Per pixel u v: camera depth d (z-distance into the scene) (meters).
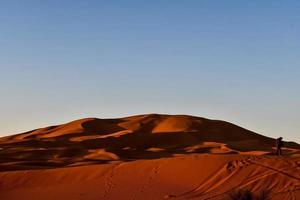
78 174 35.84
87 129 108.56
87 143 88.62
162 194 29.67
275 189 27.17
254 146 87.25
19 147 84.81
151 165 34.09
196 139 96.75
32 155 72.81
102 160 64.06
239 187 28.14
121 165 35.44
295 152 72.38
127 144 89.69
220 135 103.75
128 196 30.39
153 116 117.31
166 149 82.81
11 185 35.97
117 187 32.28
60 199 31.78
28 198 33.03
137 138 92.06
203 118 114.00
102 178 34.31
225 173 30.28
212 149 81.56
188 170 31.88
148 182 31.98
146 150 78.81
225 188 28.56
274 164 30.05
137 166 34.53
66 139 98.12
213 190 28.75
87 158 68.31
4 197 33.88
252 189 27.56
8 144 87.56
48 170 37.41
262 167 29.92
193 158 33.28
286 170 29.06
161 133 96.12
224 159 31.98
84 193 32.25
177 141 93.88
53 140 92.75
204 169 31.36
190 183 30.55
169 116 115.88
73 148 78.56
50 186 34.97
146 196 29.92
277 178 28.28
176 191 29.77
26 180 36.44
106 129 111.00
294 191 26.42
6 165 49.62
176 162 33.22
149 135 94.06
